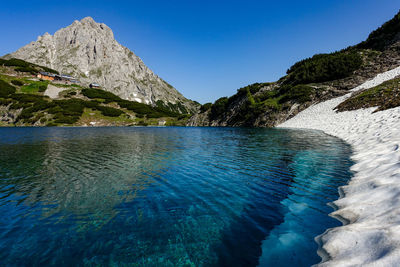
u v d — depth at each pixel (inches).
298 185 327.6
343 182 318.3
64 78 7155.5
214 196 299.4
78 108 4416.8
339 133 944.9
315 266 145.2
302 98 2340.1
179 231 208.2
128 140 1115.9
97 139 1184.2
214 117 3863.2
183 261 163.2
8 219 239.5
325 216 220.4
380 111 960.3
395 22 2559.1
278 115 2425.0
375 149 447.8
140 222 227.8
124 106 5467.5
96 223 227.6
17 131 2032.5
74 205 277.1
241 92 3575.3
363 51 2630.4
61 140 1130.7
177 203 277.9
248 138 1086.4
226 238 193.5
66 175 424.8
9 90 4916.3
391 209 177.8
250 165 482.6
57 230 214.1
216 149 742.5
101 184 364.8
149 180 384.8
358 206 213.2
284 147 708.7
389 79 1636.3
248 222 221.8
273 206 258.1
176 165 501.7
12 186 358.0
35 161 567.2
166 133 1717.5
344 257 142.7
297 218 222.5
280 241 183.5
